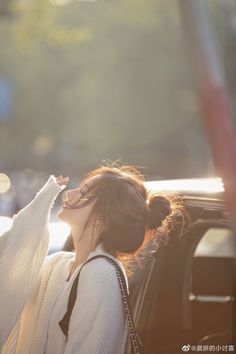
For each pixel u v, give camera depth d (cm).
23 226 415
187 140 6638
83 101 7525
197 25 455
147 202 408
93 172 414
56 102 8225
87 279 392
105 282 390
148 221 405
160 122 6869
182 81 6625
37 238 415
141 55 6738
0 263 412
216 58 450
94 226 405
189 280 477
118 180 402
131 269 457
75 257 412
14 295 411
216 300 485
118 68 6981
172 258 469
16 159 8831
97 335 386
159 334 465
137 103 6994
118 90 7075
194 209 469
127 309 390
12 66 8125
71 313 394
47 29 3159
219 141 419
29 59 7931
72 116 7812
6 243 414
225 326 482
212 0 3828
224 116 425
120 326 395
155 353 462
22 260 413
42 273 421
